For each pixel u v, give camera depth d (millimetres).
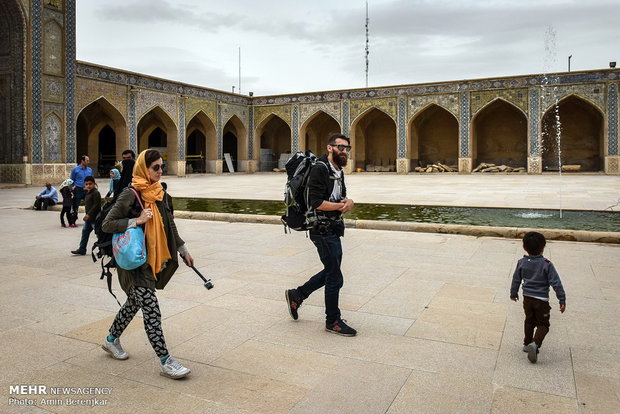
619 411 1753
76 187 6508
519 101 19953
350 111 22891
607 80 18625
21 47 14195
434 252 4555
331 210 2486
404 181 16109
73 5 15594
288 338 2479
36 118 14508
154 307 2094
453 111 21000
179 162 20922
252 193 11602
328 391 1924
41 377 2061
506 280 3547
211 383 2000
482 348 2332
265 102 24750
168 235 2234
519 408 1781
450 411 1767
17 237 5625
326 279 2533
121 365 2174
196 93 21797
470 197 9914
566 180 15570
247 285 3457
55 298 3180
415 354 2271
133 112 18594
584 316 2758
